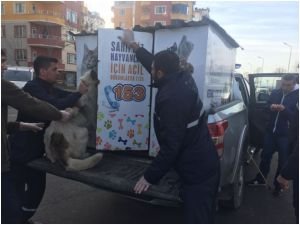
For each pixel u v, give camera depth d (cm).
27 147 364
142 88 378
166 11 4947
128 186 310
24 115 366
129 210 450
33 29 4150
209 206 286
